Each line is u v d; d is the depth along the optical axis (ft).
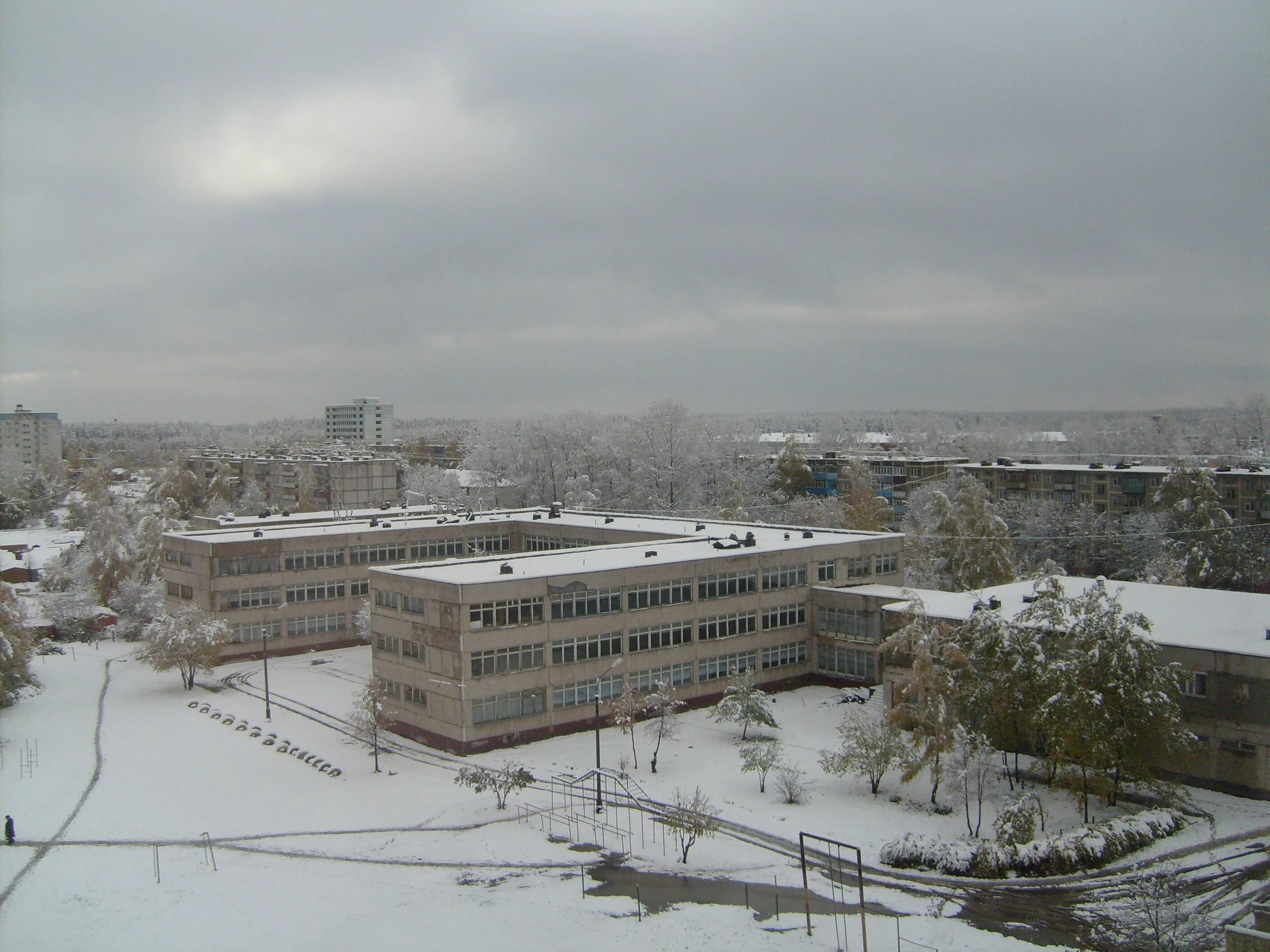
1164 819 152.76
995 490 499.10
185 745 217.77
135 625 345.31
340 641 317.42
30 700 258.98
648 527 322.55
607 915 132.26
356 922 132.05
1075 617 171.32
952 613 214.90
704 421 550.77
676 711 233.96
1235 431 642.22
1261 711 163.53
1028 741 188.75
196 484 654.53
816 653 263.49
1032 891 136.46
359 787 188.24
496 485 493.77
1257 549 347.15
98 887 144.46
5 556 488.85
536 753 206.39
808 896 126.72
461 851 156.56
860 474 442.50
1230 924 120.67
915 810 168.55
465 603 203.51
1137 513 413.80
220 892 142.41
